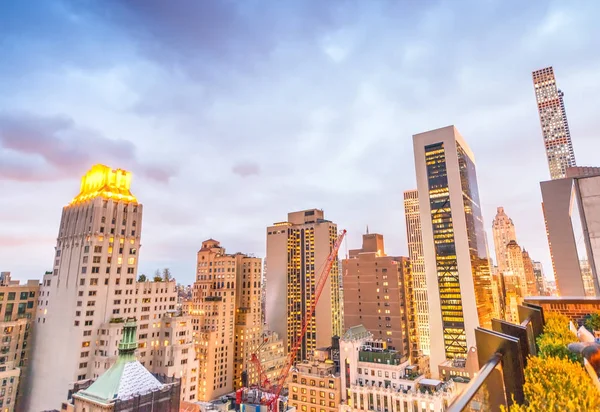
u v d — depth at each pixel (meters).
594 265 54.62
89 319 145.50
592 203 56.03
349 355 149.38
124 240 164.12
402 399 126.12
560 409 10.78
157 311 171.62
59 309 151.88
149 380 62.00
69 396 73.19
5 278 177.25
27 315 160.38
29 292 162.88
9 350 146.38
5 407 133.88
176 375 160.75
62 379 139.00
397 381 137.38
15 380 138.88
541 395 10.94
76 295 148.00
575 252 101.75
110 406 53.81
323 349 177.38
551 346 18.81
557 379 11.95
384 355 146.50
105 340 144.00
